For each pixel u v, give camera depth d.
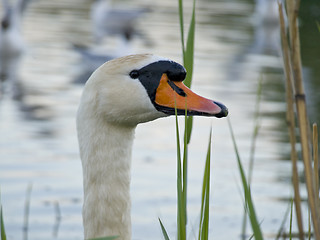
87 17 30.62
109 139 6.03
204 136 15.17
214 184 12.41
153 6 31.95
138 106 5.99
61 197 11.85
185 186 6.39
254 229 5.30
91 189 6.05
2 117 16.31
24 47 24.64
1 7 30.86
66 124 16.05
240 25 28.83
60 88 19.83
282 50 6.26
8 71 21.98
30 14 29.78
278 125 15.91
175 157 13.82
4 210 11.26
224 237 10.47
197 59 22.61
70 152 14.02
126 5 32.94
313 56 22.66
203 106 5.97
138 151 14.14
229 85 19.58
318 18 27.69
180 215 5.86
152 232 10.65
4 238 5.80
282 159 13.62
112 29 28.92
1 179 12.41
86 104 6.05
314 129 5.89
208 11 31.00
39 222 10.88
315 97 17.89
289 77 6.25
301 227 6.43
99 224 6.03
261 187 12.25
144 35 26.52
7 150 13.87
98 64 23.77
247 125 15.88
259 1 31.27
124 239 6.05
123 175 6.07
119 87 5.98
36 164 13.23
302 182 12.33
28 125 15.72
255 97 18.38
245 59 23.19
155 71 6.03
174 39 25.73
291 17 5.86
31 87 19.88
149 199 11.84
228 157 13.74
